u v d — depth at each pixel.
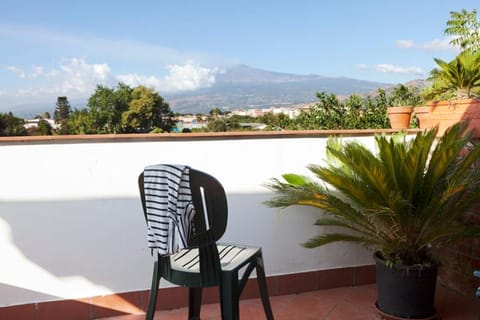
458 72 3.36
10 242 2.42
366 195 2.46
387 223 2.51
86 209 2.52
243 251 2.17
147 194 1.83
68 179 2.48
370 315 2.65
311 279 2.99
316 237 2.84
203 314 2.65
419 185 2.45
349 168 2.60
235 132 2.73
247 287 2.86
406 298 2.46
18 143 2.38
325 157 2.95
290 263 2.94
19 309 2.46
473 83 3.39
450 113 2.89
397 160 2.39
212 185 1.79
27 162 2.41
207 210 1.83
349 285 3.09
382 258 2.60
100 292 2.59
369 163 2.34
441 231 2.37
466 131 2.73
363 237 2.62
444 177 2.48
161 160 2.62
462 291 2.88
